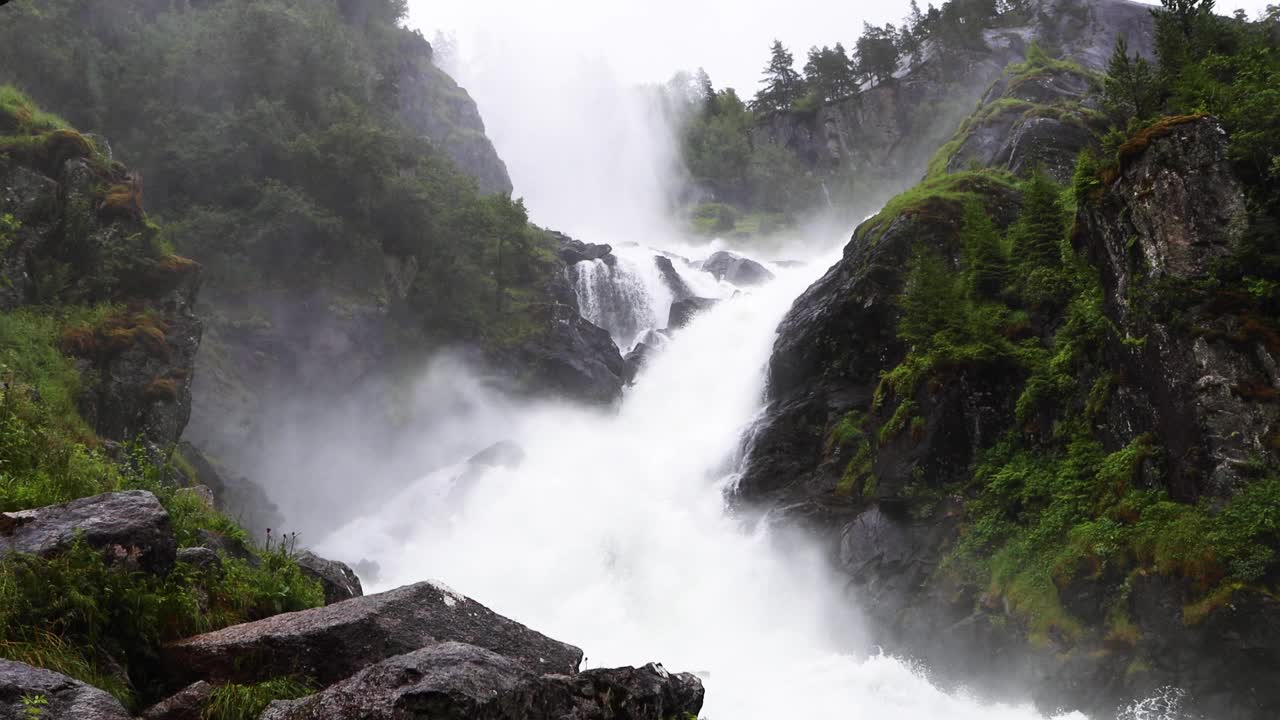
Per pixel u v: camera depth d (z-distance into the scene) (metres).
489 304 58.44
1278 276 24.77
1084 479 27.61
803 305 44.16
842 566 33.44
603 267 68.94
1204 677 21.94
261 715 5.66
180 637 7.50
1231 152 26.06
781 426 40.31
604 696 6.25
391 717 5.16
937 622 28.86
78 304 25.44
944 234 39.75
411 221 54.59
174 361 26.80
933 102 127.00
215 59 53.47
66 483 9.78
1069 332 30.67
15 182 24.84
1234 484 23.23
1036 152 45.72
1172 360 25.34
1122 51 35.97
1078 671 24.06
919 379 33.38
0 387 12.53
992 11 126.88
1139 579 23.56
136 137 47.56
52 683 5.57
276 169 51.12
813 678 29.77
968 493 31.09
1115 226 27.86
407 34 88.38
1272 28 38.50
